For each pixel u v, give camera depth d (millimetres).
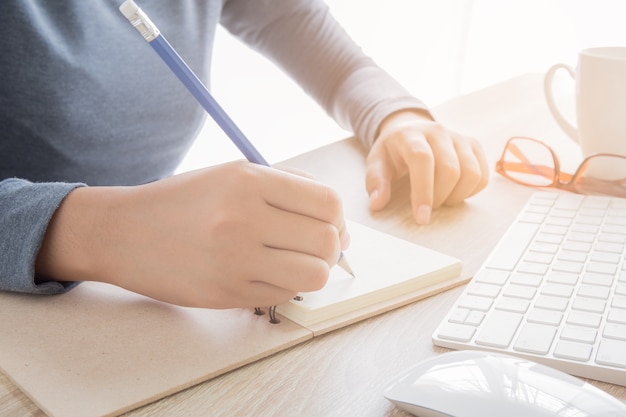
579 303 537
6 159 901
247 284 511
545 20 2803
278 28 1227
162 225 524
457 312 532
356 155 985
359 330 523
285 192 521
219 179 523
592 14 2701
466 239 707
